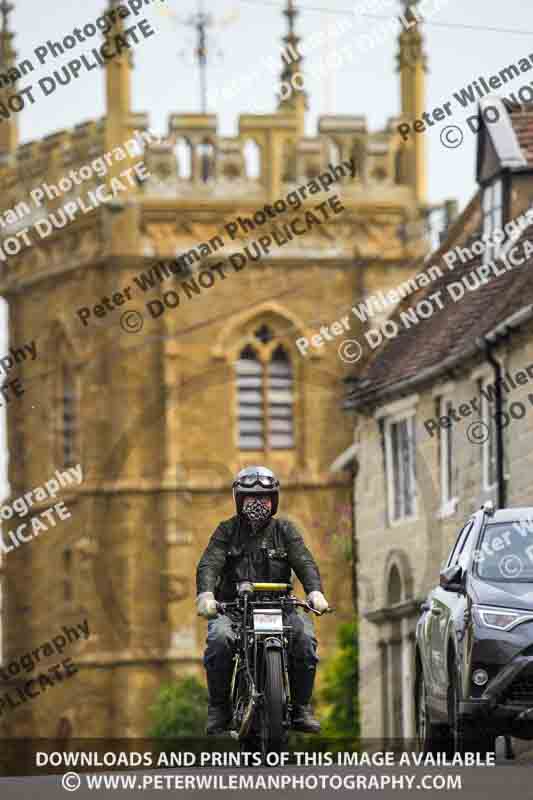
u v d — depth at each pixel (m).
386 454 168.12
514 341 133.75
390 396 164.25
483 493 142.88
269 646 60.00
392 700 168.75
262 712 60.41
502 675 69.31
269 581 62.84
